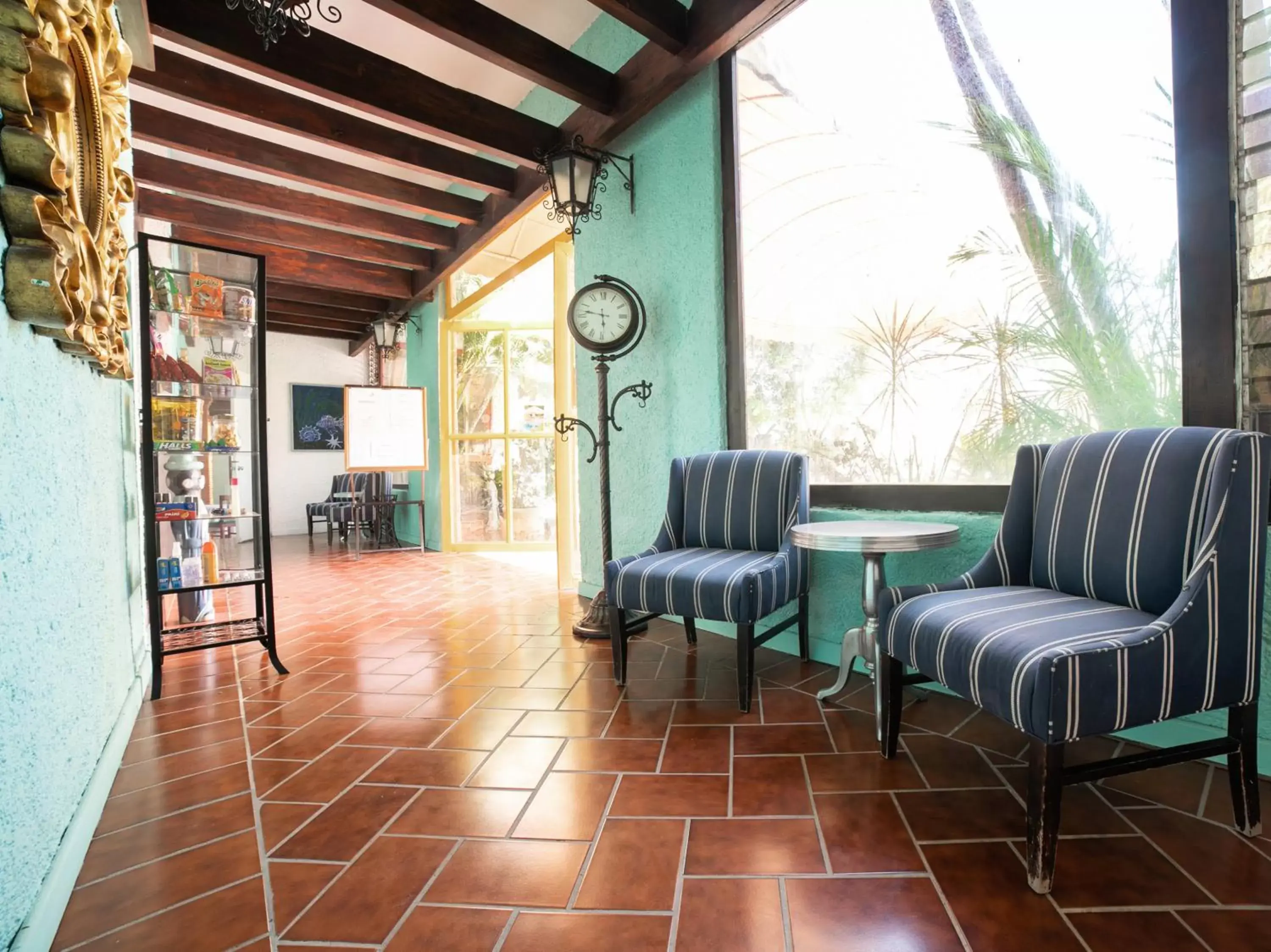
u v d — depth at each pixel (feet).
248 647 9.67
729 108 9.66
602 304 10.27
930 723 6.34
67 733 4.21
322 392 29.43
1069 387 6.61
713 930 3.56
